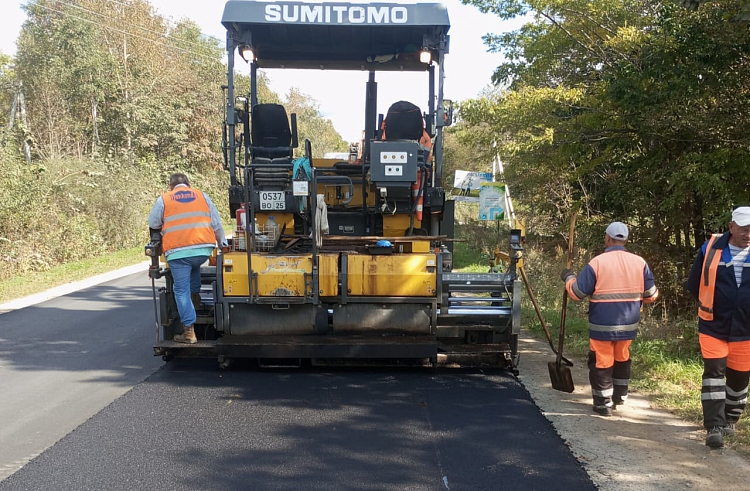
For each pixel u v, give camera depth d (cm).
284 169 648
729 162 857
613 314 491
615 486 372
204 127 3503
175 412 497
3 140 1836
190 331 603
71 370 625
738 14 693
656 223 1094
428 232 735
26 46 2712
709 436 426
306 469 394
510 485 373
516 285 590
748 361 436
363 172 702
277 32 743
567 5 1052
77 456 413
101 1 3033
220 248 629
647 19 1003
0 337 779
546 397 542
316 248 584
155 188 2711
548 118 1074
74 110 2822
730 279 430
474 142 1248
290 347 574
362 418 485
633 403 527
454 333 625
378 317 598
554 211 1534
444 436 449
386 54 823
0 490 365
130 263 1742
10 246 1463
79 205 1942
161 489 368
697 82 828
